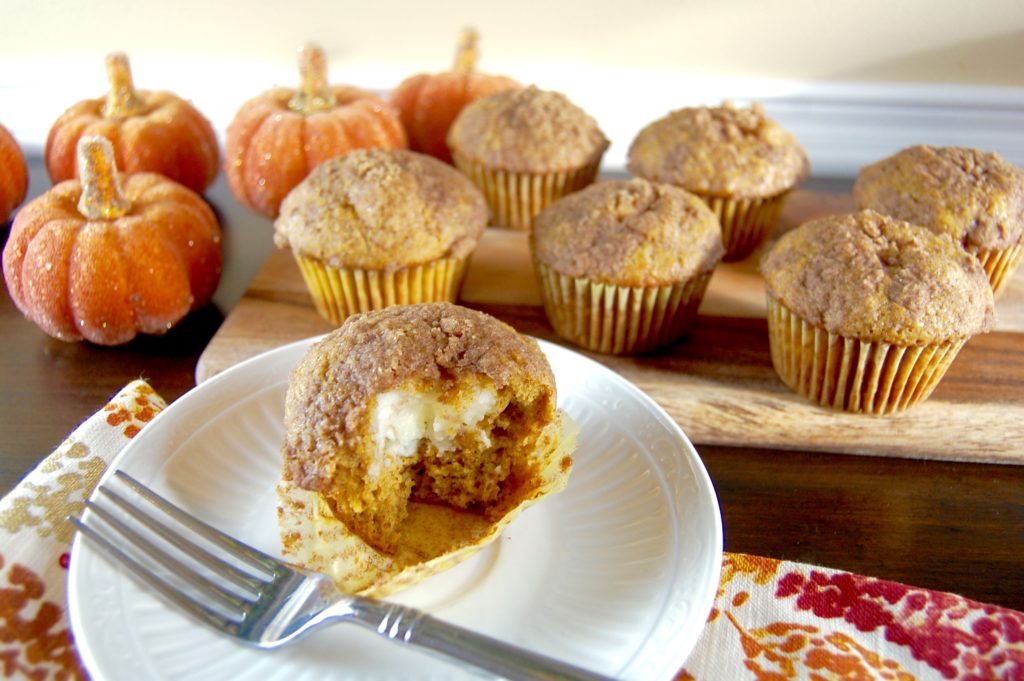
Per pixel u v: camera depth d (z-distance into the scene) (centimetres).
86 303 37
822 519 33
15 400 36
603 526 29
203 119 48
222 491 30
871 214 38
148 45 51
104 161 38
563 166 46
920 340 34
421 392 29
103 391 36
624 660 26
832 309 35
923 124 53
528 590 28
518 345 31
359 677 26
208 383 32
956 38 50
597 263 38
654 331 39
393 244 38
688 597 27
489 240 47
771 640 28
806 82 52
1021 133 52
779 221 48
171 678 25
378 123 47
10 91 51
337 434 29
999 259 41
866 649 28
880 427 36
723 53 52
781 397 37
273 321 40
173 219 39
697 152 44
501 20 52
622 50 52
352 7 51
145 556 27
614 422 32
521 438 31
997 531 32
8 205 44
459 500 31
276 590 27
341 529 29
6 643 27
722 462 35
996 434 35
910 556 31
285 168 45
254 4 50
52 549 29
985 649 28
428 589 28
